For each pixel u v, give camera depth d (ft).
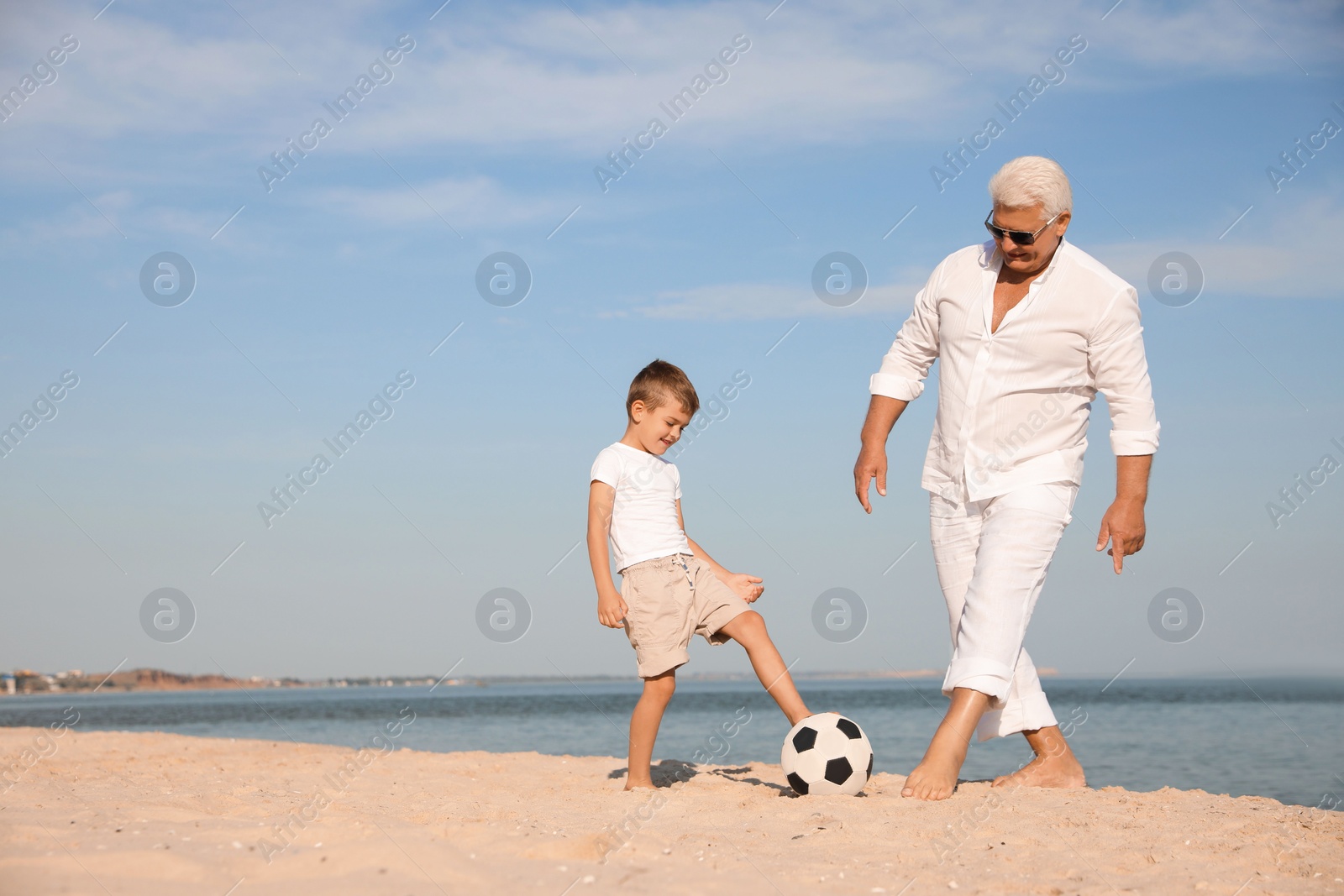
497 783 14.08
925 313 13.20
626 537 13.08
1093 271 11.93
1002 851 8.44
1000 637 11.69
